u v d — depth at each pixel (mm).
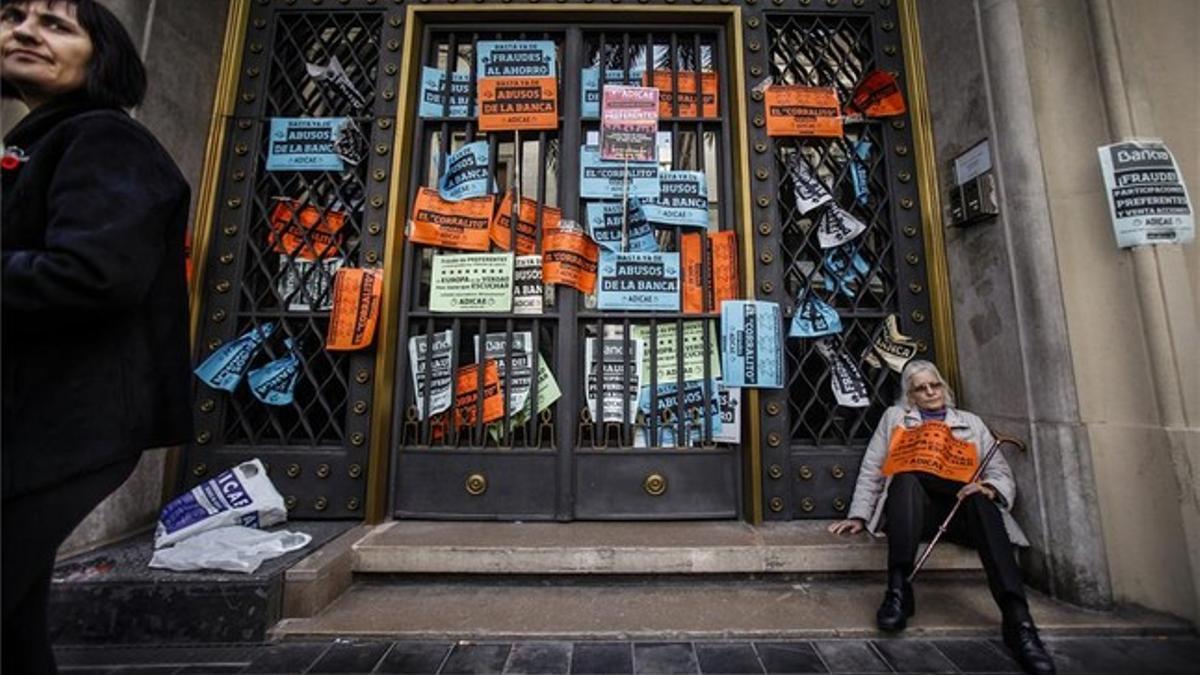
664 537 2561
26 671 1200
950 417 2438
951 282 2896
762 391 2883
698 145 3078
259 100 3076
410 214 3012
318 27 3166
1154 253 2219
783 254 3025
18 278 986
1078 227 2369
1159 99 2348
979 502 2098
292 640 1997
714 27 3174
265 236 3000
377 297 2840
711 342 2928
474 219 2992
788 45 3180
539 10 3094
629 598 2301
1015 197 2484
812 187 3053
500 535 2586
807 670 1826
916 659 1891
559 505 2799
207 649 1948
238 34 3109
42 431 1055
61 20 1209
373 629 2033
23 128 1209
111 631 1967
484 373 2910
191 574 2055
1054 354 2328
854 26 3182
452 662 1869
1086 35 2434
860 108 3125
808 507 2834
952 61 2861
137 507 2551
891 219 3035
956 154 2836
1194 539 2064
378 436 2775
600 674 1801
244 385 2875
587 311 2955
